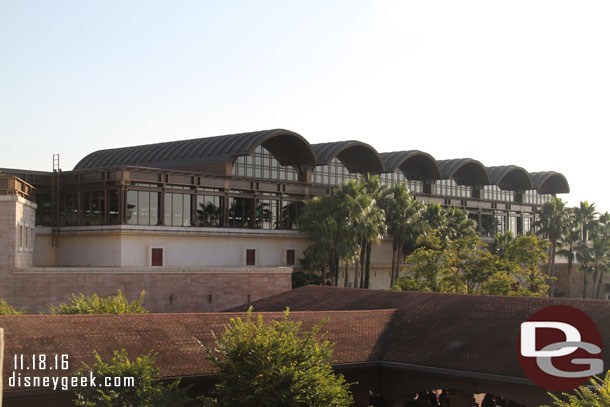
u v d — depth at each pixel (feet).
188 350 85.25
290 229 233.14
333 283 221.05
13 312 119.14
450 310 106.93
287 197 232.94
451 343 95.40
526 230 342.03
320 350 79.05
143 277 171.63
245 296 183.93
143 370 73.10
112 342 82.94
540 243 194.90
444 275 183.93
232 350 75.41
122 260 187.21
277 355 74.02
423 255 185.78
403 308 113.50
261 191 223.51
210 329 91.71
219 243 210.38
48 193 205.36
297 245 233.14
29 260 176.76
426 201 286.66
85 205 197.77
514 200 352.28
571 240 309.63
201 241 205.57
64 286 163.22
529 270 193.06
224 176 212.23
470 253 190.08
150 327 88.53
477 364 88.22
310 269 228.43
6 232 158.30
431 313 107.45
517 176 345.72
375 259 260.83
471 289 191.42
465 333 97.19
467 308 106.01
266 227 225.97
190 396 81.30
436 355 93.09
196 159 228.63
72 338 81.61
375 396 111.34
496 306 103.50
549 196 375.86
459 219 264.52
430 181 302.04
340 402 73.87
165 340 86.33
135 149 265.54
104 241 191.42
